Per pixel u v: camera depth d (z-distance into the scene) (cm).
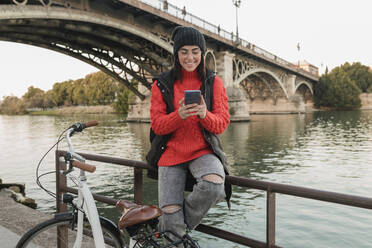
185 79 181
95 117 7031
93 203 171
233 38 4247
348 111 7894
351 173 1209
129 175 1155
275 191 163
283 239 614
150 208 156
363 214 733
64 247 235
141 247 157
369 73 9625
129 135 2731
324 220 704
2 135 3259
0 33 2141
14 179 1147
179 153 171
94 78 9825
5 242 315
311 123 3938
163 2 2669
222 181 158
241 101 4144
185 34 172
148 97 4338
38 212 415
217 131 168
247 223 680
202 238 602
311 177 1158
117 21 2178
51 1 1766
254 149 1861
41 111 13038
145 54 2847
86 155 261
